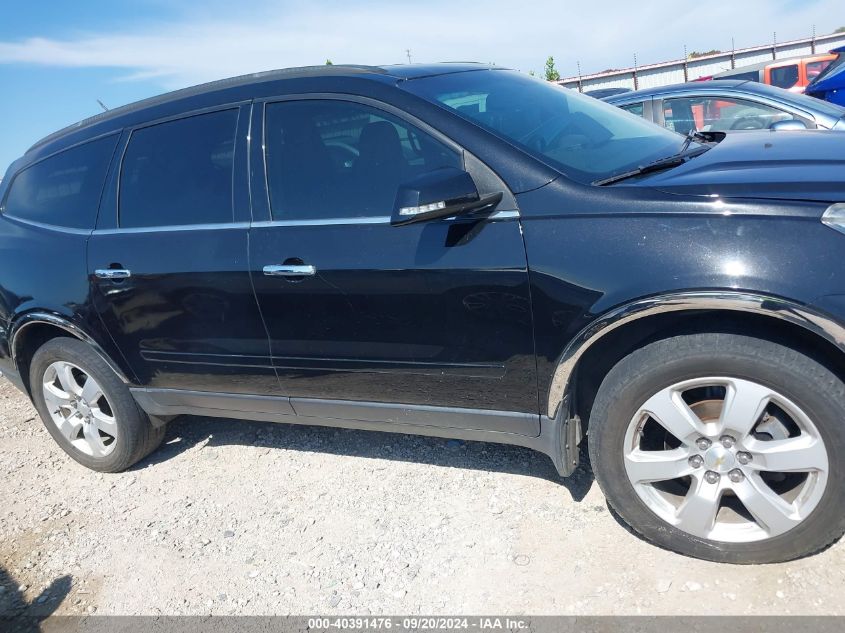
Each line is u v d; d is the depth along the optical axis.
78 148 3.57
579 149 2.68
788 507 2.24
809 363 2.08
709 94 5.77
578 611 2.30
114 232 3.30
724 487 2.32
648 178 2.42
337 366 2.86
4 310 3.66
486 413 2.65
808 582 2.24
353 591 2.56
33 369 3.76
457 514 2.91
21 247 3.61
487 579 2.51
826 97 8.33
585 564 2.50
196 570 2.83
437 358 2.64
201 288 3.03
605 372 2.56
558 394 2.47
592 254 2.28
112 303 3.30
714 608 2.21
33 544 3.20
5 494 3.70
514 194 2.43
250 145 2.98
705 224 2.16
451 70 3.11
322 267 2.71
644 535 2.51
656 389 2.29
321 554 2.80
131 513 3.33
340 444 3.67
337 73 2.92
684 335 2.25
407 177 2.64
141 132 3.33
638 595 2.31
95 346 3.45
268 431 3.96
